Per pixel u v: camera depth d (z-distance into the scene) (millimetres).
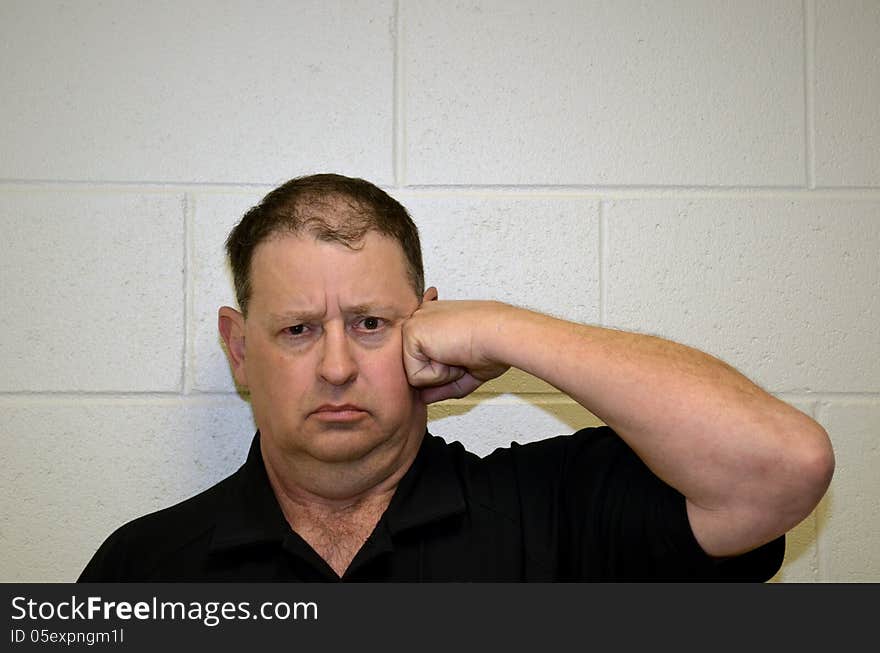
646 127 1291
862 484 1281
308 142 1265
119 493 1229
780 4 1314
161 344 1242
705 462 793
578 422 1271
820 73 1312
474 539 939
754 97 1304
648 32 1299
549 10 1291
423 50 1277
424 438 1043
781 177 1300
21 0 1251
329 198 936
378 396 920
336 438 913
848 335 1291
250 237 958
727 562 866
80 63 1253
